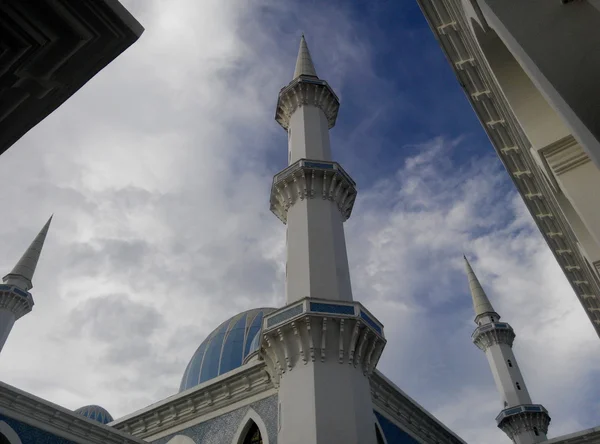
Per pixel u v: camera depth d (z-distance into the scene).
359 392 15.46
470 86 9.34
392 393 20.47
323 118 25.03
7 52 3.51
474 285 40.09
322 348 15.79
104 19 3.62
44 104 3.97
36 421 15.87
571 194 6.42
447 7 8.06
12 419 15.27
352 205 22.39
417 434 22.20
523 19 3.59
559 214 10.10
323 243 19.02
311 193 20.58
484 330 35.88
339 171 21.27
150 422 21.36
